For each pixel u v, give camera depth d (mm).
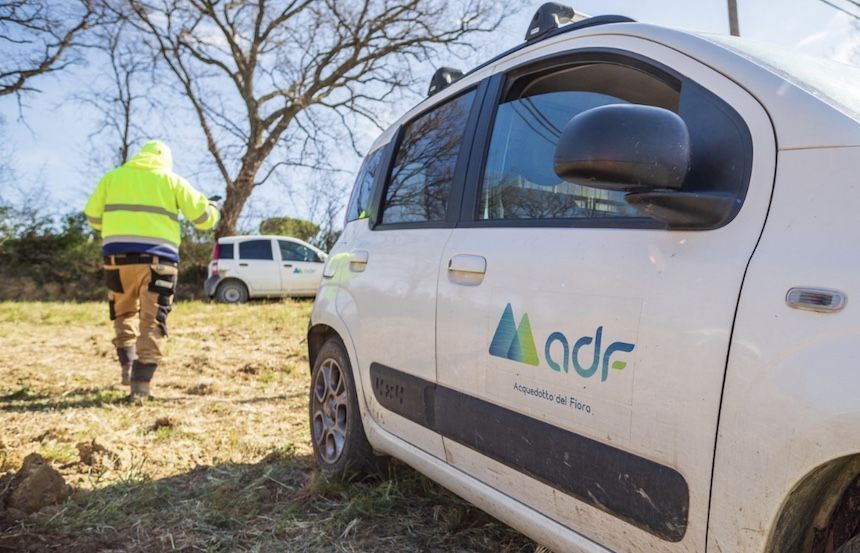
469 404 2385
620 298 1818
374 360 3105
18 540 2777
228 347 8594
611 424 1812
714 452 1557
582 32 2336
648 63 2020
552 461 2010
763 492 1457
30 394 5523
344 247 3740
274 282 16594
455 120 2984
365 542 2861
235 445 4145
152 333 5355
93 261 22656
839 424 1312
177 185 5461
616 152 1615
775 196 1562
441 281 2609
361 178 4059
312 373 3861
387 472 3430
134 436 4289
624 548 1822
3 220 21766
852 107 1649
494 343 2264
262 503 3268
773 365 1441
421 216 3008
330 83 24734
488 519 3066
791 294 1439
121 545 2814
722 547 1552
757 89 1713
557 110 2381
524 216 2350
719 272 1600
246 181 24625
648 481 1711
